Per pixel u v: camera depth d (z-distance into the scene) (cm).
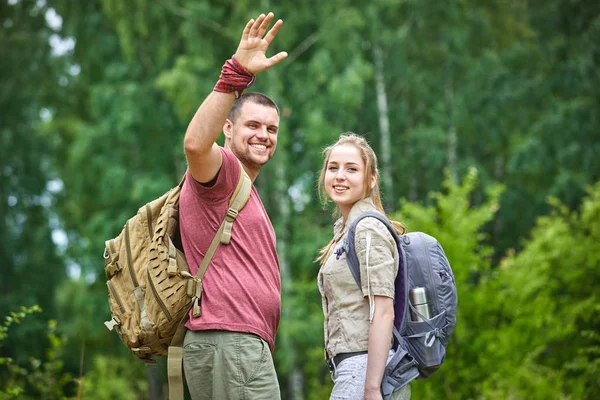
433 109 3775
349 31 3188
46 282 3891
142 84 3322
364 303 584
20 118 3931
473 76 3809
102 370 2803
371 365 561
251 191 602
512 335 1653
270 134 635
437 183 3653
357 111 3622
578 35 3512
